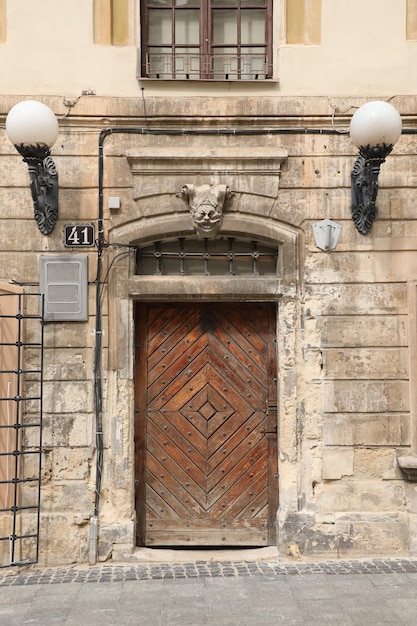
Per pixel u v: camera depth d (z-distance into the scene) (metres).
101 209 6.78
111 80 6.86
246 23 7.12
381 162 6.36
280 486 6.84
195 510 7.01
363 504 6.74
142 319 7.04
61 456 6.71
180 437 7.04
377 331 6.81
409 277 6.82
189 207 6.81
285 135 6.88
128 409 6.79
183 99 6.83
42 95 6.81
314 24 6.95
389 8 6.91
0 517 6.57
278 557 6.70
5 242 6.77
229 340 7.07
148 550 6.84
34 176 6.36
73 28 6.86
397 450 6.75
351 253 6.85
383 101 6.50
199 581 6.09
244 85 6.90
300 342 6.83
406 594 5.70
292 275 6.82
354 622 5.16
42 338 6.67
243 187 6.84
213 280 6.82
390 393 6.78
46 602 5.66
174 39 7.11
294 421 6.78
